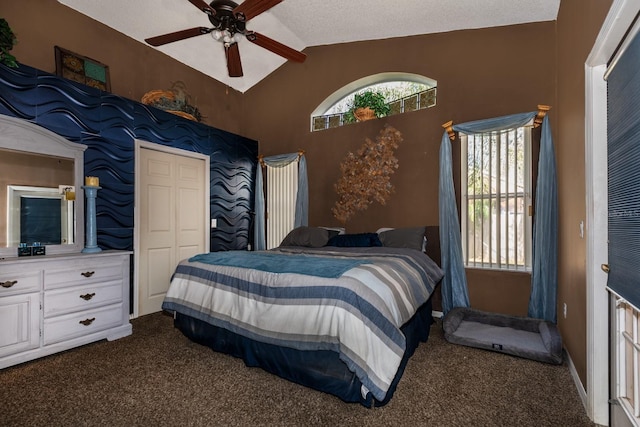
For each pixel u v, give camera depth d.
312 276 2.04
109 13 3.49
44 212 2.82
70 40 3.32
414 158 3.78
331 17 3.66
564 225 2.59
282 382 2.08
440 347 2.66
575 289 2.17
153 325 3.27
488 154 3.32
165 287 3.91
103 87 3.39
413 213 3.77
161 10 3.54
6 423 1.67
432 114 3.67
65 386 2.04
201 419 1.71
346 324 1.78
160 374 2.19
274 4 2.29
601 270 1.70
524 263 3.14
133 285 3.54
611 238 1.60
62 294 2.54
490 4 3.02
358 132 4.21
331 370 1.88
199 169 4.34
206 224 4.39
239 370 2.24
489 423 1.67
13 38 2.49
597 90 1.73
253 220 5.16
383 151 4.00
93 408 1.80
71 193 2.98
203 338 2.61
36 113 2.82
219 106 4.98
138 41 3.93
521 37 3.24
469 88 3.48
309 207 4.64
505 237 3.23
